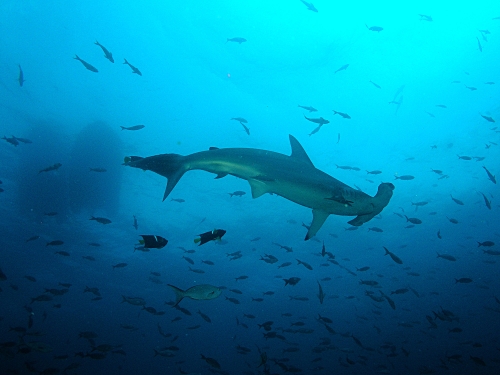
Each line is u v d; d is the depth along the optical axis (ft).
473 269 103.86
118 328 129.39
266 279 114.42
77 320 127.34
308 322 120.67
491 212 92.17
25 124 70.13
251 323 127.03
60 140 72.64
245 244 97.86
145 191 80.12
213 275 110.83
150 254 98.37
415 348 92.38
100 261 99.66
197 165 13.71
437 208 92.43
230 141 75.87
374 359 83.15
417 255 105.81
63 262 99.66
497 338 101.81
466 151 81.35
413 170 85.40
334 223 89.10
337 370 90.84
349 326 118.93
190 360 126.72
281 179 13.26
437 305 107.55
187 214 87.97
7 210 80.33
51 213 51.88
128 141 73.72
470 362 74.59
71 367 44.93
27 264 100.58
